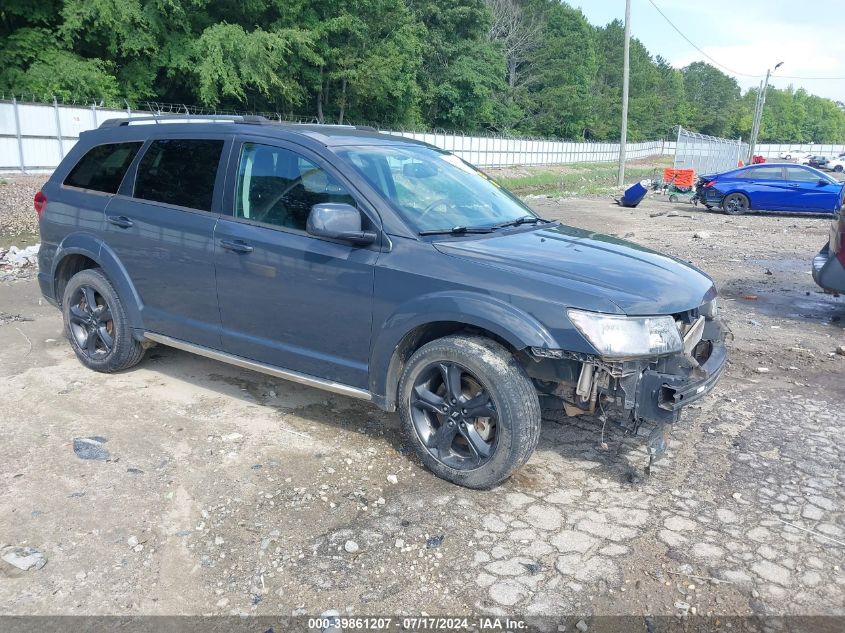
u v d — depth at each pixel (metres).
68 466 3.85
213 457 4.02
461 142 48.06
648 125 113.38
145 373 5.32
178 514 3.44
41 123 25.06
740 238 14.38
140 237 4.80
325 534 3.30
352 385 4.04
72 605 2.79
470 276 3.58
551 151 63.34
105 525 3.32
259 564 3.07
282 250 4.11
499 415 3.51
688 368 3.49
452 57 58.12
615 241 4.50
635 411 3.42
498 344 3.59
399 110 49.84
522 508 3.57
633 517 3.51
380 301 3.80
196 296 4.58
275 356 4.30
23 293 7.78
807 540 3.35
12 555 3.05
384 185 4.06
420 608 2.82
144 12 30.78
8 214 15.07
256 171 4.35
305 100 42.81
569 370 3.48
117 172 5.09
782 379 5.71
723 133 144.25
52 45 30.78
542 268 3.60
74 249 5.17
